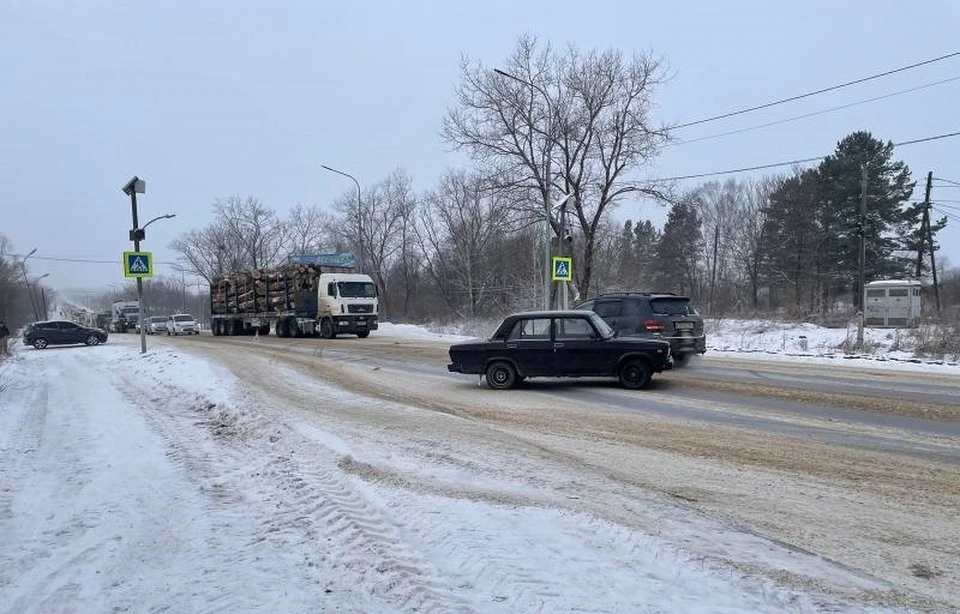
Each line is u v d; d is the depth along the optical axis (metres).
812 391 13.20
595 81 35.84
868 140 51.03
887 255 51.91
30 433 10.51
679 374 16.17
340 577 4.52
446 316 55.88
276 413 10.79
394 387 14.43
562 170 36.41
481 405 11.82
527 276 48.97
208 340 36.94
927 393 12.91
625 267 52.91
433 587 4.28
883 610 3.92
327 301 35.47
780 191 59.91
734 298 66.62
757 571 4.43
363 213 66.69
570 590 4.16
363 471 7.09
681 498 6.14
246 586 4.46
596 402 12.09
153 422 11.00
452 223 58.50
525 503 5.89
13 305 80.69
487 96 36.44
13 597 4.48
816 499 6.14
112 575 4.78
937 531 5.31
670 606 3.93
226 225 86.44
